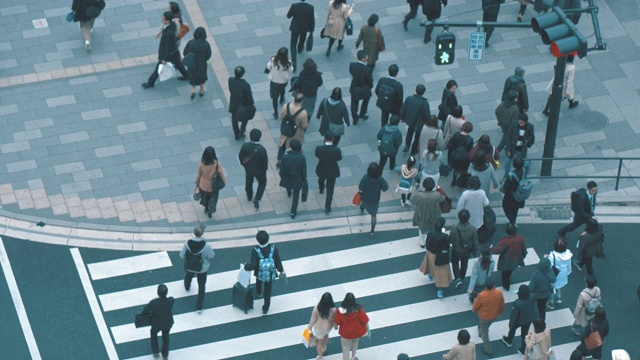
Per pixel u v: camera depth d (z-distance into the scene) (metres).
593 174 28.50
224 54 30.78
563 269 24.56
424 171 26.66
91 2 29.62
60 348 24.38
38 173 27.78
